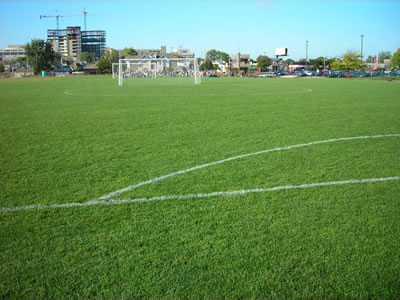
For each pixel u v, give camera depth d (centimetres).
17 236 341
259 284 268
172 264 292
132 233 342
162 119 1039
